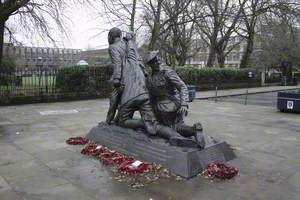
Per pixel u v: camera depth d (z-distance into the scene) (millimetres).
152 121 6344
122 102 6941
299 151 6988
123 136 6629
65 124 10180
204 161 5559
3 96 15773
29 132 8922
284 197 4480
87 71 18797
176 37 33031
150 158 5805
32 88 16766
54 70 17500
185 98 5910
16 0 15445
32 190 4723
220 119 11555
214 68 29766
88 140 7625
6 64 21688
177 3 25812
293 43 39781
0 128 9523
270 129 9633
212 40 33125
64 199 4414
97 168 5684
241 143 7715
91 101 17688
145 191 4672
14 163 6023
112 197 4469
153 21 27438
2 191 4691
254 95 25078
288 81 41344
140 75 6941
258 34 37781
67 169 5645
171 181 5039
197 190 4707
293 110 13438
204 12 29016
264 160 6270
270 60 43469
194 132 5816
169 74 6086
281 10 29781
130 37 7434
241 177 5270
